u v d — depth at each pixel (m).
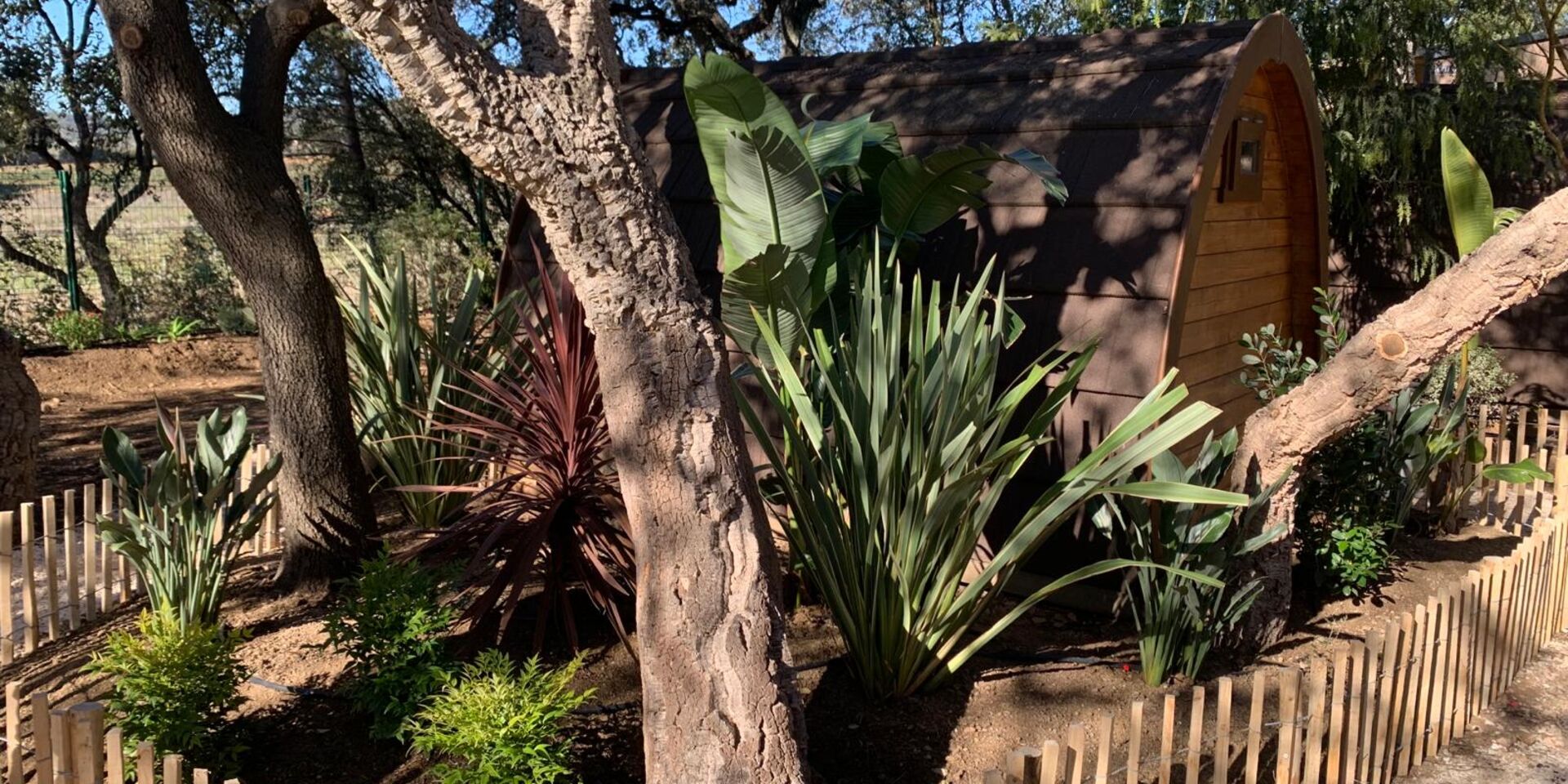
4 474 6.73
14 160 14.18
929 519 4.00
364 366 6.77
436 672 3.85
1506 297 3.92
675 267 3.30
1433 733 4.20
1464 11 9.89
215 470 4.86
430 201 15.45
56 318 12.51
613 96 3.17
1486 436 8.51
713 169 4.54
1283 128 6.79
